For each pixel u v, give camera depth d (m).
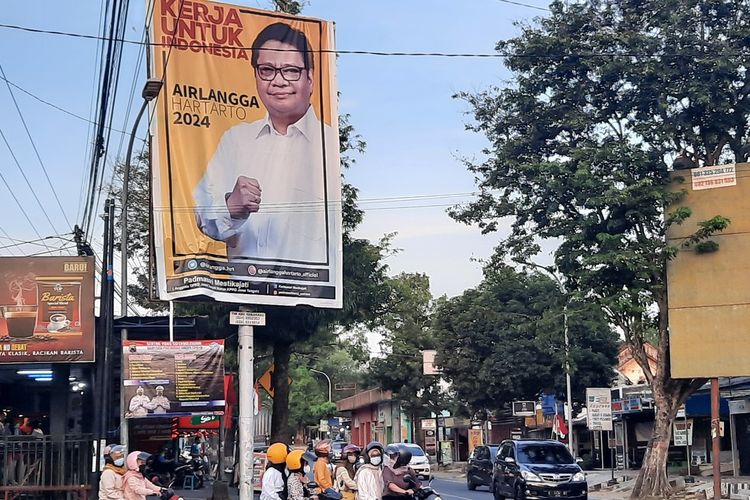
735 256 28.17
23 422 26.23
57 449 17.11
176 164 19.92
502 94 30.98
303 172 21.25
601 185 27.69
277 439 30.42
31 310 26.06
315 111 21.55
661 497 29.09
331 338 45.28
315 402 93.44
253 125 20.83
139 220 43.22
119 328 26.47
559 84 30.20
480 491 36.47
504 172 30.78
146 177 43.38
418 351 62.00
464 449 71.44
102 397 21.52
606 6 29.31
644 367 30.44
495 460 29.84
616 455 48.81
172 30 20.17
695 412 40.59
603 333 48.50
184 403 24.56
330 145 21.64
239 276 20.33
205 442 48.75
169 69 20.02
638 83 28.36
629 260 27.36
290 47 21.41
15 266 26.19
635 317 28.81
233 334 29.80
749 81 28.11
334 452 37.41
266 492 13.16
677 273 28.72
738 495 28.05
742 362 27.62
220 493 26.23
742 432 38.03
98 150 18.69
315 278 21.14
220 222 20.25
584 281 28.14
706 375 27.98
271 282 20.64
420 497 16.52
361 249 32.09
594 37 28.69
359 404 88.44
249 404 19.39
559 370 48.50
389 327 62.59
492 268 31.92
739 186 28.31
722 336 28.00
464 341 51.75
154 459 30.16
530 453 27.95
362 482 14.45
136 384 24.41
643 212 28.00
